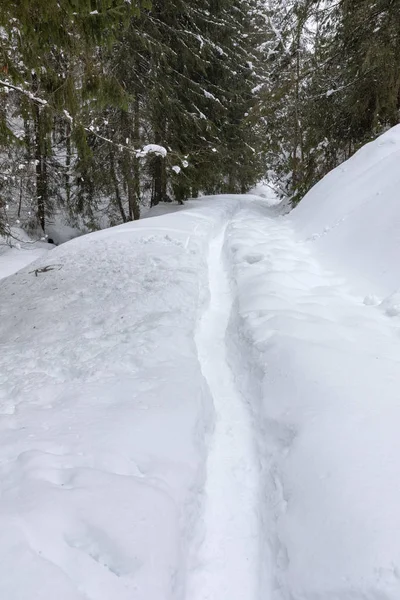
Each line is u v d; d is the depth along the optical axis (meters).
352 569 1.79
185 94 14.09
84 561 1.77
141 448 2.65
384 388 2.89
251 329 4.25
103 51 10.88
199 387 3.45
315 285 5.72
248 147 18.34
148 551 1.89
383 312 4.40
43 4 4.33
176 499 2.29
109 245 8.88
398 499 2.02
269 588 2.06
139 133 13.78
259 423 3.18
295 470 2.46
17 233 15.04
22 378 3.93
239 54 17.20
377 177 7.50
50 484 2.22
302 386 3.12
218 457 3.02
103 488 2.20
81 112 6.78
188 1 13.59
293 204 13.41
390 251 5.41
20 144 5.74
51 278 7.23
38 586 1.59
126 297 5.73
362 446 2.39
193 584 2.10
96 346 4.38
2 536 1.79
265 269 6.24
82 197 15.58
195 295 5.63
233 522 2.49
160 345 4.17
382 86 9.40
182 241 8.72
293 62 14.80
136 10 5.18
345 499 2.10
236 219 12.85
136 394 3.32
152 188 17.28
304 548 2.02
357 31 9.67
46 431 2.82
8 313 6.06
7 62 4.79
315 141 12.13
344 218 7.32
